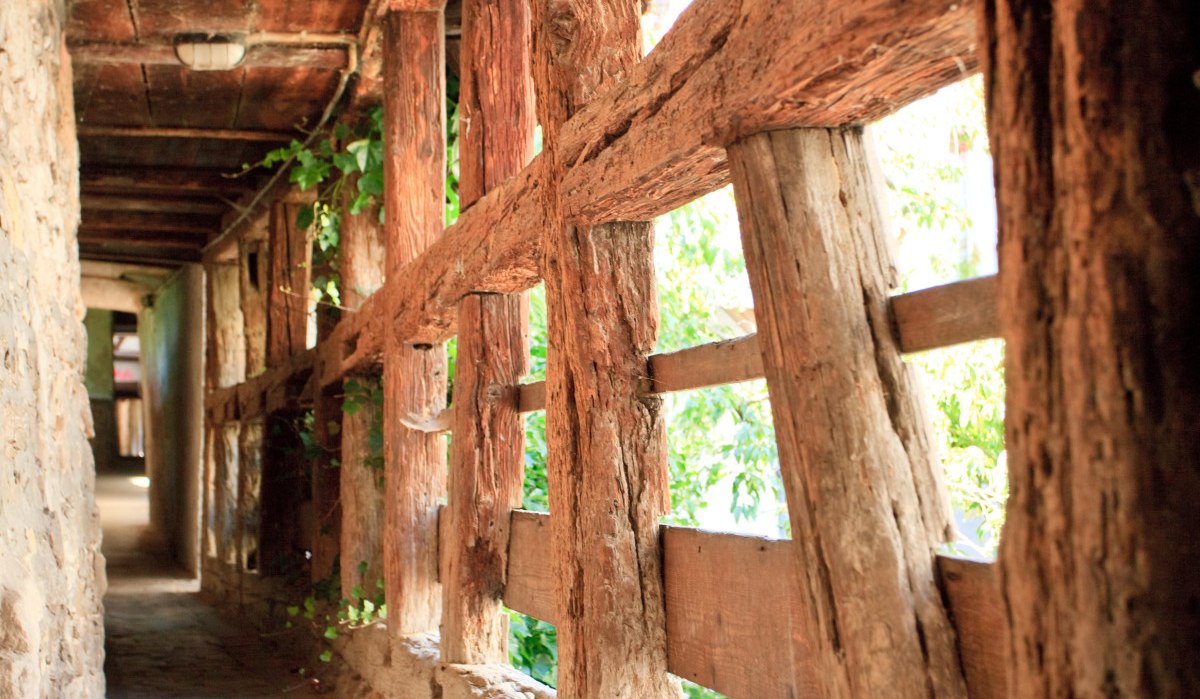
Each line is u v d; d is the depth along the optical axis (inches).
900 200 196.1
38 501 149.4
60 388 172.7
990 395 168.9
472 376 165.5
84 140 310.5
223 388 423.8
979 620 70.4
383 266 253.8
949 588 72.9
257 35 230.4
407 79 211.5
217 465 421.1
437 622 203.3
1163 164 50.1
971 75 73.5
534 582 154.2
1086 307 51.0
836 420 74.9
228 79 259.4
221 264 437.7
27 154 163.6
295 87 265.6
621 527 115.1
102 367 907.4
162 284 599.5
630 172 102.4
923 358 172.6
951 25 65.4
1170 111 50.1
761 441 210.8
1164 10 50.6
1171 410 49.5
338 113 272.7
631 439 117.6
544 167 125.5
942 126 201.0
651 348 120.1
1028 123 53.6
